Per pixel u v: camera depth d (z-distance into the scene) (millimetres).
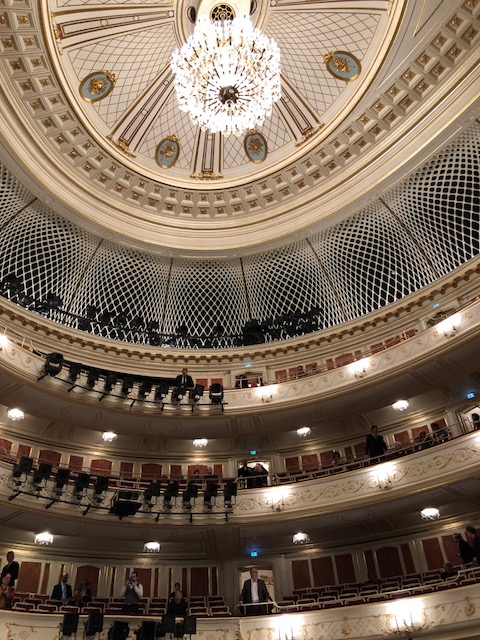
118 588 14391
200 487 14250
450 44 13594
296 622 11094
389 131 15680
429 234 15969
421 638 10258
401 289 16734
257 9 15148
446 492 12031
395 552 14055
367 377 14297
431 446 13133
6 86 13523
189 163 17641
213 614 11570
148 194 17656
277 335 18203
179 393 15078
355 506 12570
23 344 15117
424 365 13602
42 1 12445
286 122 16781
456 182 15055
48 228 16328
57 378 13703
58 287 16969
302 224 17312
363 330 16734
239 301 19141
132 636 10469
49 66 13742
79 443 15773
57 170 15711
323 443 16312
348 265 17594
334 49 15250
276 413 15328
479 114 13820
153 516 13188
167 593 14586
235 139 17328
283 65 16125
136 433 15734
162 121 16828
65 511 12312
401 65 14289
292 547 14859
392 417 15555
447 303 15219
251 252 18156
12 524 12648
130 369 17094
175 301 18969
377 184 15867
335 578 14305
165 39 15531
